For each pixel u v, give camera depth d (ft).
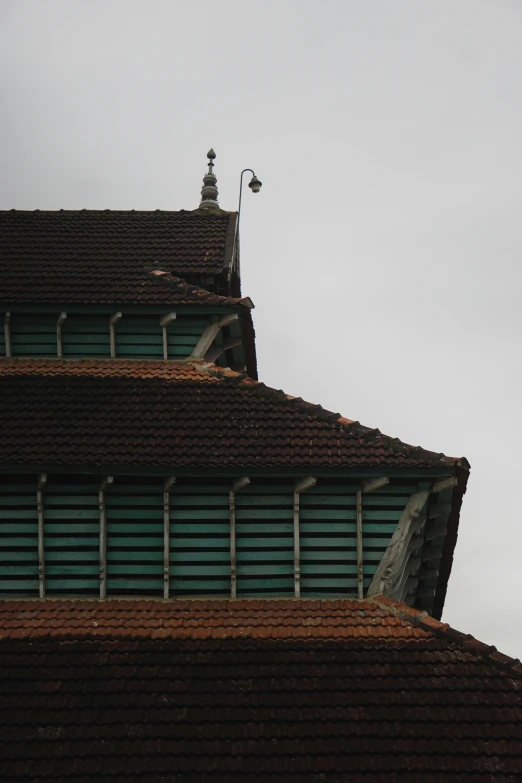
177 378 108.68
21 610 95.81
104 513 98.78
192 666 89.25
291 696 86.33
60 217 134.62
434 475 96.43
